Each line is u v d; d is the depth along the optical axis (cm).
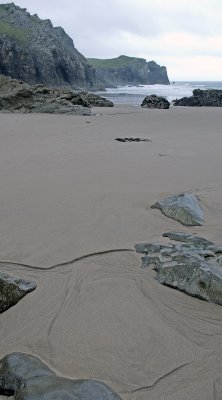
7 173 843
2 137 1345
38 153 1067
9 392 298
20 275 444
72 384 297
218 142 1337
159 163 970
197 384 309
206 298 406
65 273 452
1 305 384
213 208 664
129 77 18938
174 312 392
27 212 618
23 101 2533
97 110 2744
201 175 860
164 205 645
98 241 530
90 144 1241
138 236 550
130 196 707
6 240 523
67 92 2892
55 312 387
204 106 3797
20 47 8744
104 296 412
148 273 454
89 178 814
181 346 348
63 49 10000
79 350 341
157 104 3222
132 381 312
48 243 519
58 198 685
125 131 1614
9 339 353
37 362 322
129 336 358
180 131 1644
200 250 481
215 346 349
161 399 296
